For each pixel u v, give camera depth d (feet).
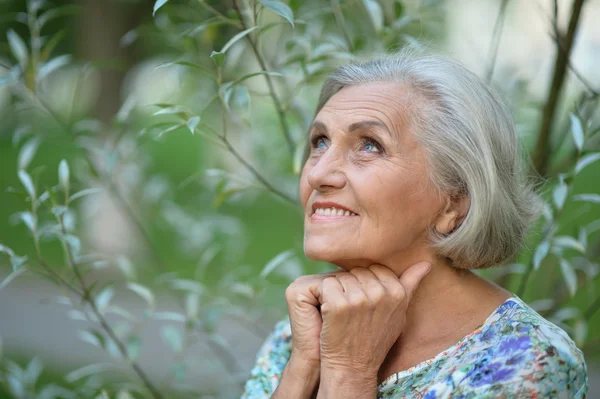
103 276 22.56
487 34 9.20
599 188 27.48
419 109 4.88
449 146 4.82
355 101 4.98
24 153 7.42
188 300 7.52
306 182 5.15
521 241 5.20
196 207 12.04
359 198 4.78
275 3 5.27
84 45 26.45
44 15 7.50
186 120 5.69
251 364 10.48
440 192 4.88
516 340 4.41
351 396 4.70
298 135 8.02
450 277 5.07
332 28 8.71
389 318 4.74
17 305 22.26
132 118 9.17
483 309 4.92
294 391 5.06
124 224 22.91
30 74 7.39
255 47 5.92
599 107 7.62
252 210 33.50
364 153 4.91
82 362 16.78
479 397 4.29
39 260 6.44
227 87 5.46
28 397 8.32
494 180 4.85
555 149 7.22
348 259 4.96
